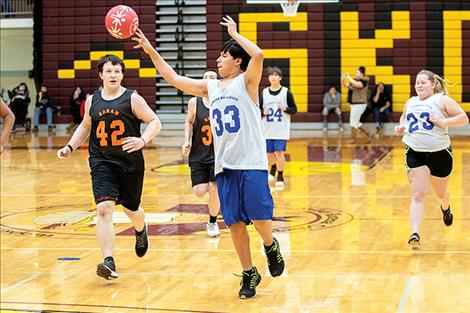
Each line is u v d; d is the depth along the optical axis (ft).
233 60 20.01
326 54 93.91
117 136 22.25
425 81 26.30
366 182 46.14
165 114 95.40
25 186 46.24
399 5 92.73
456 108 25.93
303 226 31.37
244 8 94.43
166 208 36.81
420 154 26.50
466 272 22.74
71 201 39.75
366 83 78.59
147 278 22.59
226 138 19.71
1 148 17.37
